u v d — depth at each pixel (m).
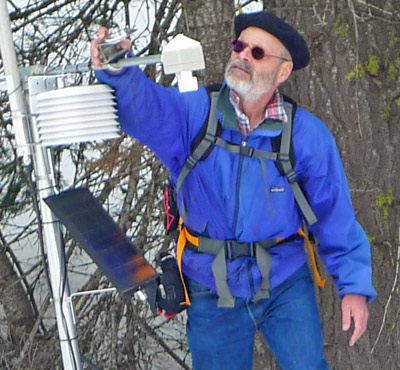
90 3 18.59
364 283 10.98
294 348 11.02
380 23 12.98
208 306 11.19
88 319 18.84
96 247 9.41
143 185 18.39
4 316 20.64
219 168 10.53
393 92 13.17
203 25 13.47
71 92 8.96
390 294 13.54
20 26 19.11
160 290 11.25
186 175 10.69
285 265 11.09
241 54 10.22
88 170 17.64
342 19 12.87
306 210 10.77
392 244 13.62
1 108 19.84
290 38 10.24
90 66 9.56
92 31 18.73
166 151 10.61
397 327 13.84
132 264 9.59
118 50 9.44
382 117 13.22
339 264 11.17
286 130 10.54
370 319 13.84
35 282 20.20
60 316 10.00
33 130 9.38
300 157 10.66
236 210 10.62
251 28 10.30
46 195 9.78
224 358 11.28
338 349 13.92
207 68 13.55
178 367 20.95
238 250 10.89
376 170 13.39
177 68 9.27
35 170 9.74
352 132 13.21
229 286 10.92
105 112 9.17
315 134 10.70
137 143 16.55
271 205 10.66
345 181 11.11
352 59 12.95
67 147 18.42
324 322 13.90
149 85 10.02
